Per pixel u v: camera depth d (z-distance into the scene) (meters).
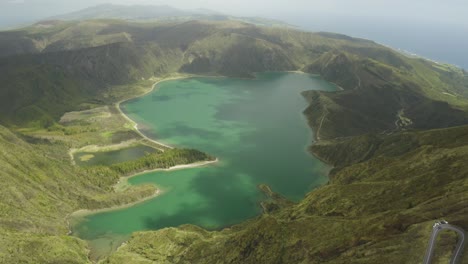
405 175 166.88
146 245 163.75
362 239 115.75
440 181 143.12
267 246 133.12
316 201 171.25
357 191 163.00
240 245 140.50
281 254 127.56
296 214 169.75
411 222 113.38
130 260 148.25
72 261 147.12
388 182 161.00
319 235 129.25
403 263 96.81
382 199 149.12
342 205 156.12
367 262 103.31
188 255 150.88
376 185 162.75
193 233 172.12
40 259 142.50
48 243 152.88
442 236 99.88
